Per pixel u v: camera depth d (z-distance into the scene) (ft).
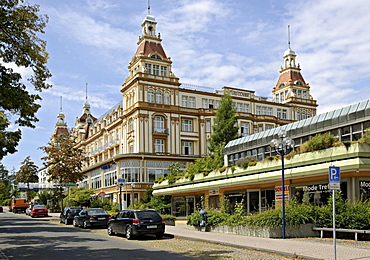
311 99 249.75
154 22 201.87
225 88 219.00
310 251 42.70
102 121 244.83
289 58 252.83
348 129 72.84
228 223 67.46
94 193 214.28
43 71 63.41
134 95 192.75
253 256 42.65
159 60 196.13
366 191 62.13
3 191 334.24
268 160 78.13
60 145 167.94
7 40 59.26
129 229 62.80
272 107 235.61
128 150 196.13
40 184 275.59
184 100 203.92
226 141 168.45
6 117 76.74
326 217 57.72
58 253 45.34
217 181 93.86
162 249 49.37
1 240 60.75
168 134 192.13
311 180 69.51
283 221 55.83
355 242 50.39
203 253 45.32
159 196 129.59
